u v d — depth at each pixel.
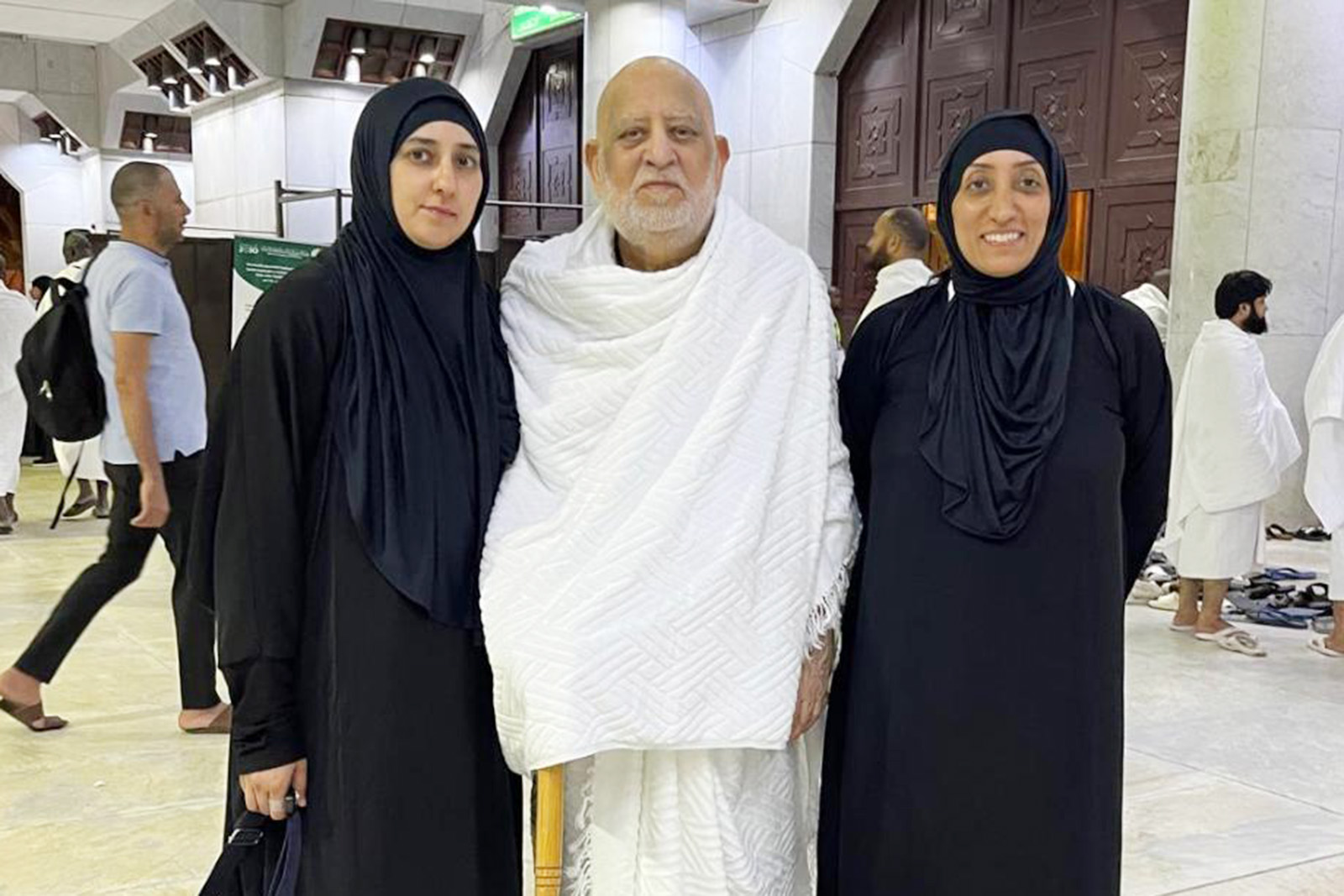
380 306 1.67
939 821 1.81
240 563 1.64
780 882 1.85
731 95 10.63
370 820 1.65
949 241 1.87
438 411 1.69
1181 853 2.98
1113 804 1.83
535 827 1.71
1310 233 6.96
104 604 3.74
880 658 1.85
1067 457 1.78
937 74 9.19
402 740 1.64
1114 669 1.82
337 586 1.65
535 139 13.04
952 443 1.81
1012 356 1.81
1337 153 6.94
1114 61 8.02
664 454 1.69
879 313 2.02
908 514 1.83
